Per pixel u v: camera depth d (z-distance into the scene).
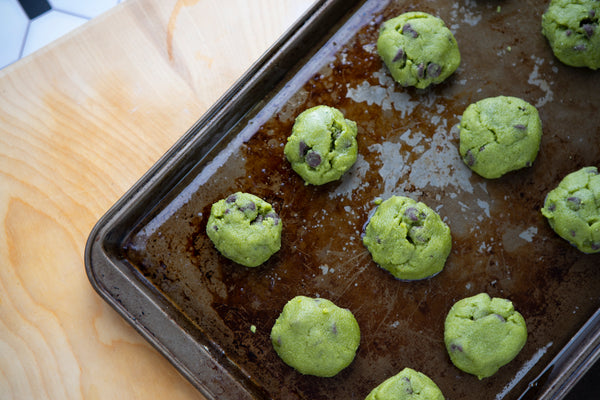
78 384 0.44
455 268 0.46
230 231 0.44
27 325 0.45
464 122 0.46
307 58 0.48
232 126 0.47
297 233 0.46
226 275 0.45
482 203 0.46
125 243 0.45
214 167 0.46
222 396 0.42
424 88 0.48
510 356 0.44
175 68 0.48
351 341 0.44
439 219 0.45
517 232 0.46
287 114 0.47
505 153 0.46
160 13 0.48
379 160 0.47
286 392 0.44
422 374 0.44
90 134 0.47
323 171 0.46
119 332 0.45
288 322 0.43
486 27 0.49
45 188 0.46
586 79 0.48
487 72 0.48
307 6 0.49
